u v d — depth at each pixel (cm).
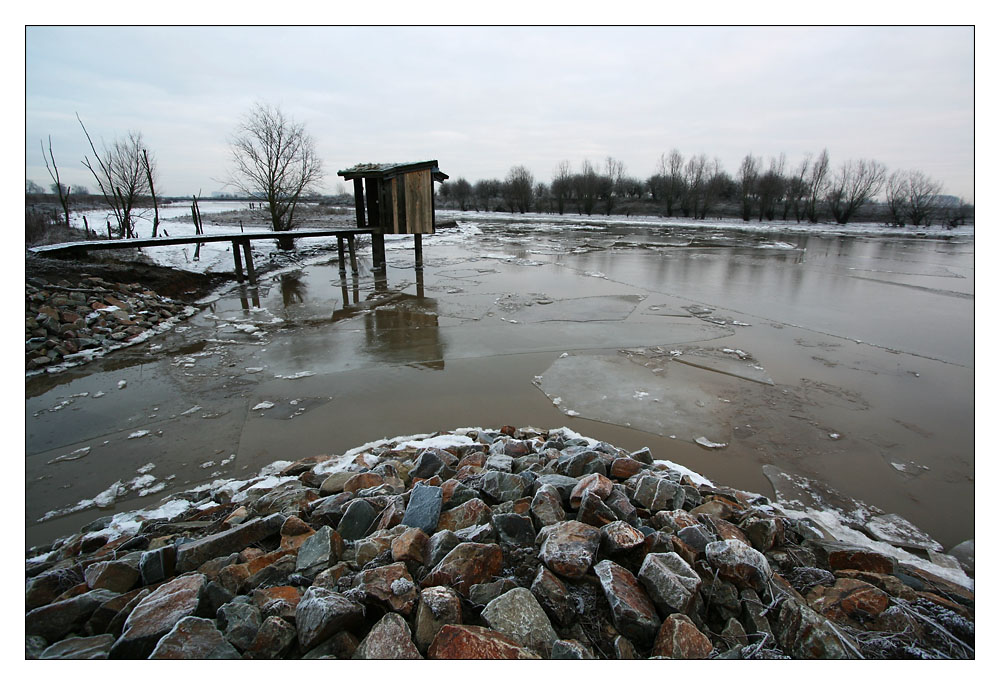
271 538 273
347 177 1315
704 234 2817
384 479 338
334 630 194
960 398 557
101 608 212
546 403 537
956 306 1015
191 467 412
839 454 441
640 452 397
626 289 1180
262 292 1125
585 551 230
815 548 279
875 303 1043
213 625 198
